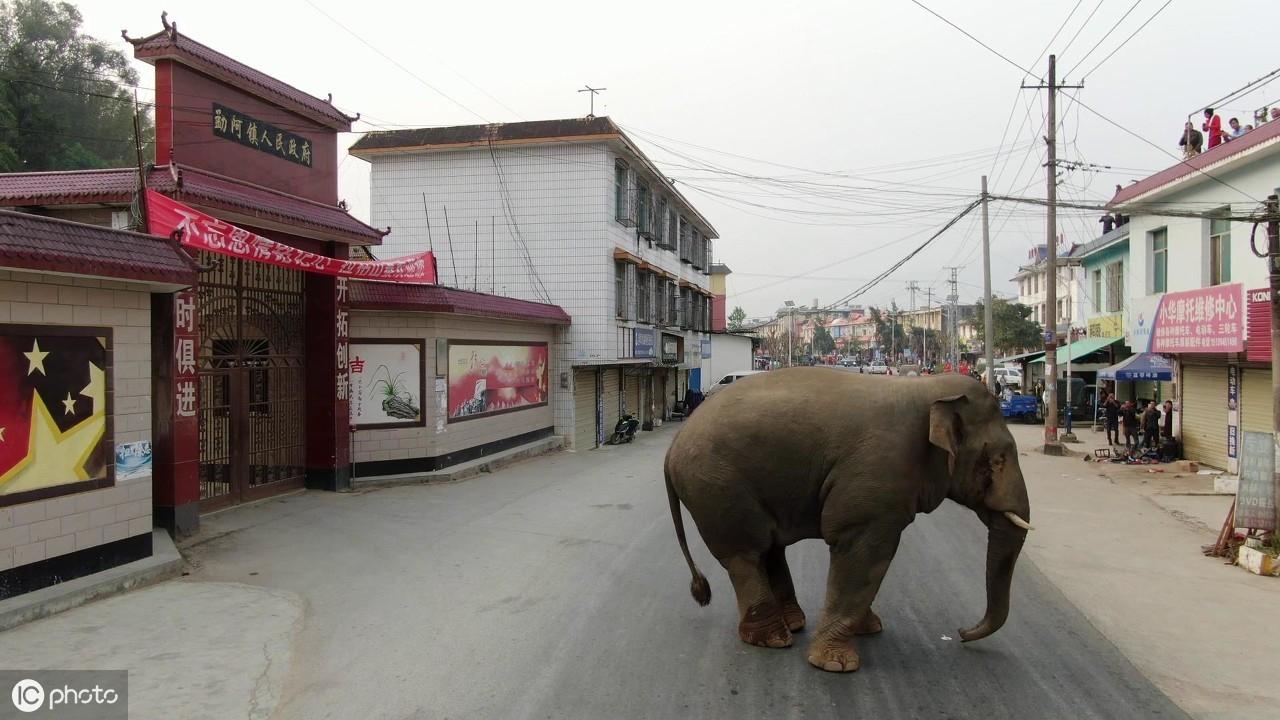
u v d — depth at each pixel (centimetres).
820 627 505
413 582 708
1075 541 920
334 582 707
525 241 1959
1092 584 724
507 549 838
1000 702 450
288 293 1145
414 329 1298
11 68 2317
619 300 2073
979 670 498
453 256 1989
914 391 502
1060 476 1509
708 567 765
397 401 1288
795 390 516
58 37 2488
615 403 2272
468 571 747
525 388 1738
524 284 1961
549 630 576
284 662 513
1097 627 592
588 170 1930
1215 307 1382
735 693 461
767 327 10931
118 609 613
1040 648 542
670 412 3041
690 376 3450
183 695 459
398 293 1262
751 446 502
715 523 516
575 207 1936
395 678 487
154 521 840
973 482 498
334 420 1176
